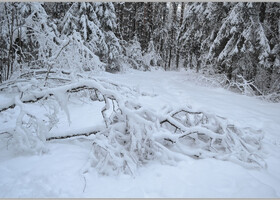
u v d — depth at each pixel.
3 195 2.39
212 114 3.90
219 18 12.95
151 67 25.38
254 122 5.77
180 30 17.44
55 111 3.57
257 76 11.32
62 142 3.80
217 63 12.13
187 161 3.27
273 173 3.30
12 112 5.36
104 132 3.42
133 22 26.88
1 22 7.43
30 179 2.64
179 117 4.31
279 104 8.80
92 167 2.95
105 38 13.77
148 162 3.36
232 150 3.59
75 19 11.50
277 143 4.47
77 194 2.46
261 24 10.99
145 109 3.54
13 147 3.48
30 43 7.86
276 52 10.63
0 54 7.14
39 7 7.73
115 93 3.48
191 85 12.64
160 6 30.53
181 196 2.51
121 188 2.62
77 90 3.76
